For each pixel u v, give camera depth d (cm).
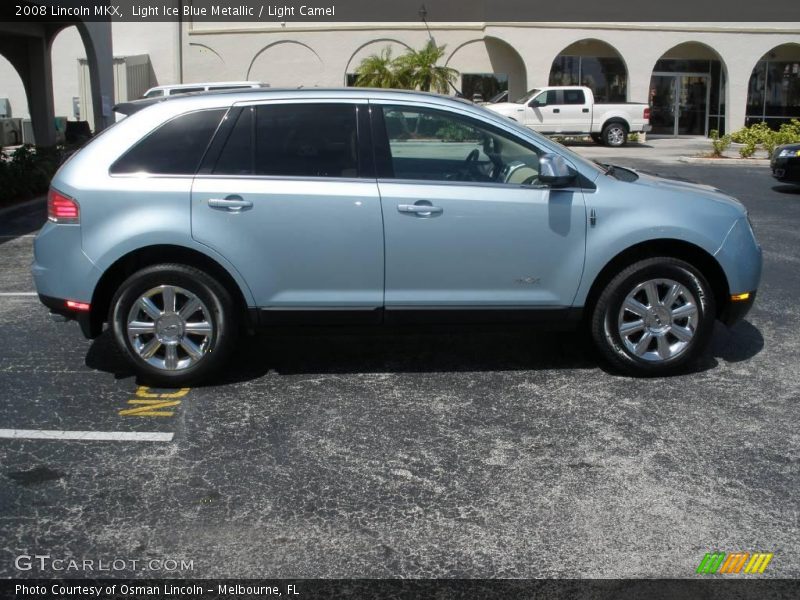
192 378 548
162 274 534
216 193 528
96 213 527
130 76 2973
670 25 2988
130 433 482
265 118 542
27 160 1446
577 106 2764
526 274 548
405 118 545
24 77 2139
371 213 532
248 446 466
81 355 620
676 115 3195
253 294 539
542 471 436
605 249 545
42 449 461
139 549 365
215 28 3097
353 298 543
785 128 2223
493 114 554
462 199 536
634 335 567
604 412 513
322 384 562
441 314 549
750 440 473
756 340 659
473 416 507
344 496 411
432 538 374
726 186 1636
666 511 396
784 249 1009
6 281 857
